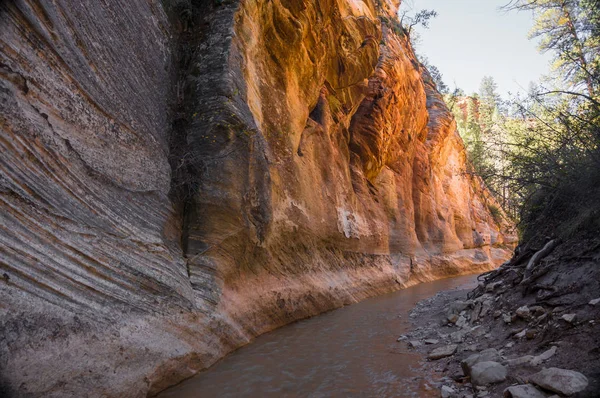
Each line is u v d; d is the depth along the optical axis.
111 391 4.64
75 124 5.45
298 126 12.81
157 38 8.63
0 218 4.03
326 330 9.16
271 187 9.88
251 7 10.40
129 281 5.52
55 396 4.07
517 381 4.55
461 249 28.55
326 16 14.12
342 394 5.32
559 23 11.96
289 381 5.87
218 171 8.05
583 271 6.37
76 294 4.69
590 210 7.17
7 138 4.24
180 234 7.73
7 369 3.70
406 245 20.81
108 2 6.83
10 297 3.91
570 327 5.16
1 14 4.42
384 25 24.02
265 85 11.19
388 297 14.97
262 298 9.25
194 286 7.18
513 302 7.29
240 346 7.71
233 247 8.23
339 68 15.88
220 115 8.45
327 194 14.02
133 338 5.18
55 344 4.20
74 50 5.59
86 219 5.18
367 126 18.66
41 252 4.37
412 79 23.64
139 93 7.42
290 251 11.26
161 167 7.58
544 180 9.05
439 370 5.92
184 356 5.97
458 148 33.56
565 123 8.66
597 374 4.07
